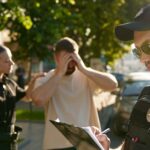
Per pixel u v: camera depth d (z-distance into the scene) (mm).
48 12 14656
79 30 19781
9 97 5590
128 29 3066
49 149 5258
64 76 5320
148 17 3039
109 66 27281
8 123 5543
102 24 22953
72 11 19344
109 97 14406
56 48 5312
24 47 16172
